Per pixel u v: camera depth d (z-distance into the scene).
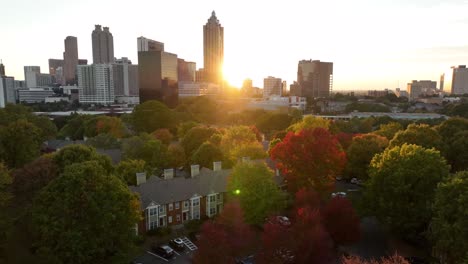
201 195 55.47
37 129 75.25
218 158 68.69
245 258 41.12
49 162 47.28
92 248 35.31
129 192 41.00
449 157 67.31
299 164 55.12
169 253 43.69
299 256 35.31
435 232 37.91
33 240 39.69
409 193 45.47
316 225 38.16
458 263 33.66
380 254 44.00
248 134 80.06
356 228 43.25
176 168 76.50
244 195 48.72
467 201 34.69
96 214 36.41
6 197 41.00
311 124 86.94
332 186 60.25
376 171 50.31
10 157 66.94
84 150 50.84
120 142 85.06
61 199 36.31
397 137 69.00
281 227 37.94
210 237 36.59
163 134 101.62
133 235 41.22
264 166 52.19
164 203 51.31
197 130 88.12
